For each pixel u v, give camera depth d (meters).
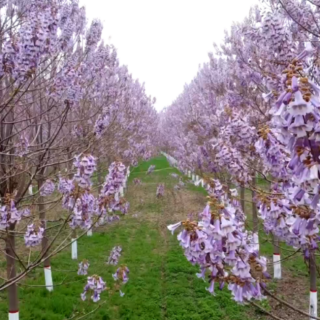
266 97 2.33
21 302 7.12
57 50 4.83
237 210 5.61
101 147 8.18
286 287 7.84
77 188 3.91
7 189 4.64
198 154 10.67
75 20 5.54
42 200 6.50
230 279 2.22
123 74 10.91
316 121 1.63
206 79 12.12
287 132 1.76
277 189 4.11
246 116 6.01
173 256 9.95
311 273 6.07
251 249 2.21
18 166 4.54
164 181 26.16
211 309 6.92
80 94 4.31
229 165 4.74
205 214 2.09
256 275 2.23
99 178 11.41
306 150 1.75
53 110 6.36
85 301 7.24
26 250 9.72
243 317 6.65
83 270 7.59
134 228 13.27
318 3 4.38
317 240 3.03
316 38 4.82
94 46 6.16
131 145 15.51
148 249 10.70
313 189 1.85
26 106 5.06
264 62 5.55
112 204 4.41
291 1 4.66
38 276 8.34
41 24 3.34
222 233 2.01
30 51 3.29
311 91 1.68
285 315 6.64
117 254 8.19
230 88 8.58
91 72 6.22
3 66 3.36
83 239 11.66
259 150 2.88
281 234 3.13
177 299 7.41
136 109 14.66
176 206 17.17
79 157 4.02
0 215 3.90
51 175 5.13
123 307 7.08
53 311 6.93
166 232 12.69
